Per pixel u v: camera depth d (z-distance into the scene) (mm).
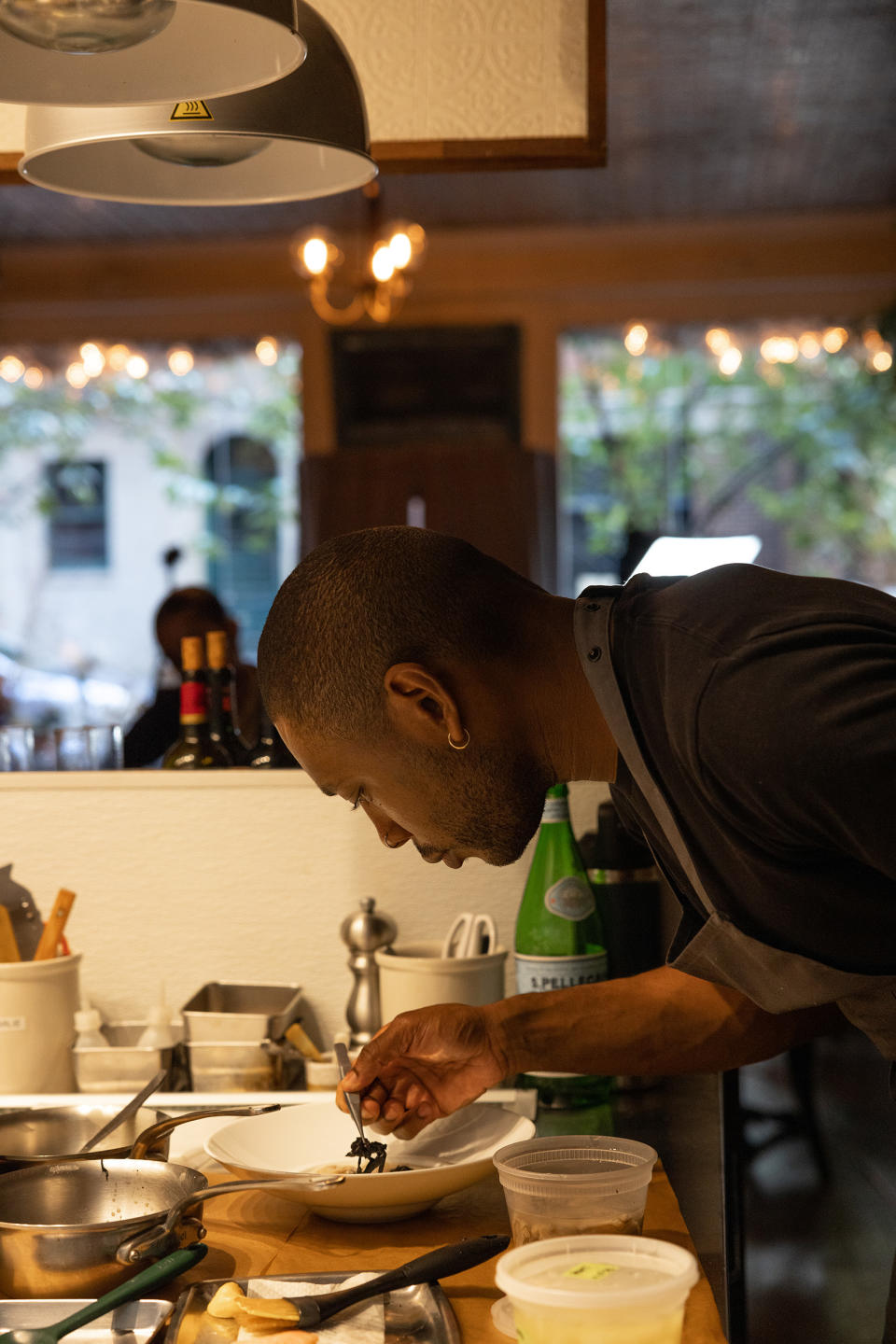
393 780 1021
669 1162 1232
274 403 7250
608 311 6504
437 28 1732
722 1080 1443
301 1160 1172
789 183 5863
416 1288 893
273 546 7332
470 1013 1120
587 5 1718
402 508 5223
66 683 6215
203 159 1243
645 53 4484
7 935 1472
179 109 1110
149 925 1646
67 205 5859
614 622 963
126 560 7387
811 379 6887
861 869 854
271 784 1640
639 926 1528
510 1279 726
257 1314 834
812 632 823
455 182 5652
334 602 985
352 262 6496
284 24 929
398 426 6270
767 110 5004
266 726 1722
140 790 1646
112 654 7398
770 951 950
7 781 1649
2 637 7363
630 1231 920
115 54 1021
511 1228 984
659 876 1553
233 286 6570
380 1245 1020
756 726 799
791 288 6457
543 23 1729
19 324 6703
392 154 1736
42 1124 1151
